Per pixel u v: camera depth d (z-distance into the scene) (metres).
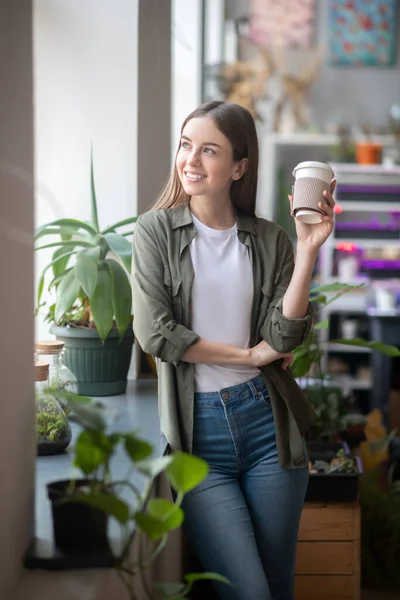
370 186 7.58
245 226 2.33
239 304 2.28
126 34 3.32
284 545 2.27
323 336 7.56
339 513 2.90
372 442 3.73
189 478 1.51
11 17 1.59
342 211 7.69
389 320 5.77
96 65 3.34
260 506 2.27
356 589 2.91
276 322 2.21
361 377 7.45
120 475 2.11
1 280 1.56
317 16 8.22
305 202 2.13
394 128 7.89
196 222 2.31
